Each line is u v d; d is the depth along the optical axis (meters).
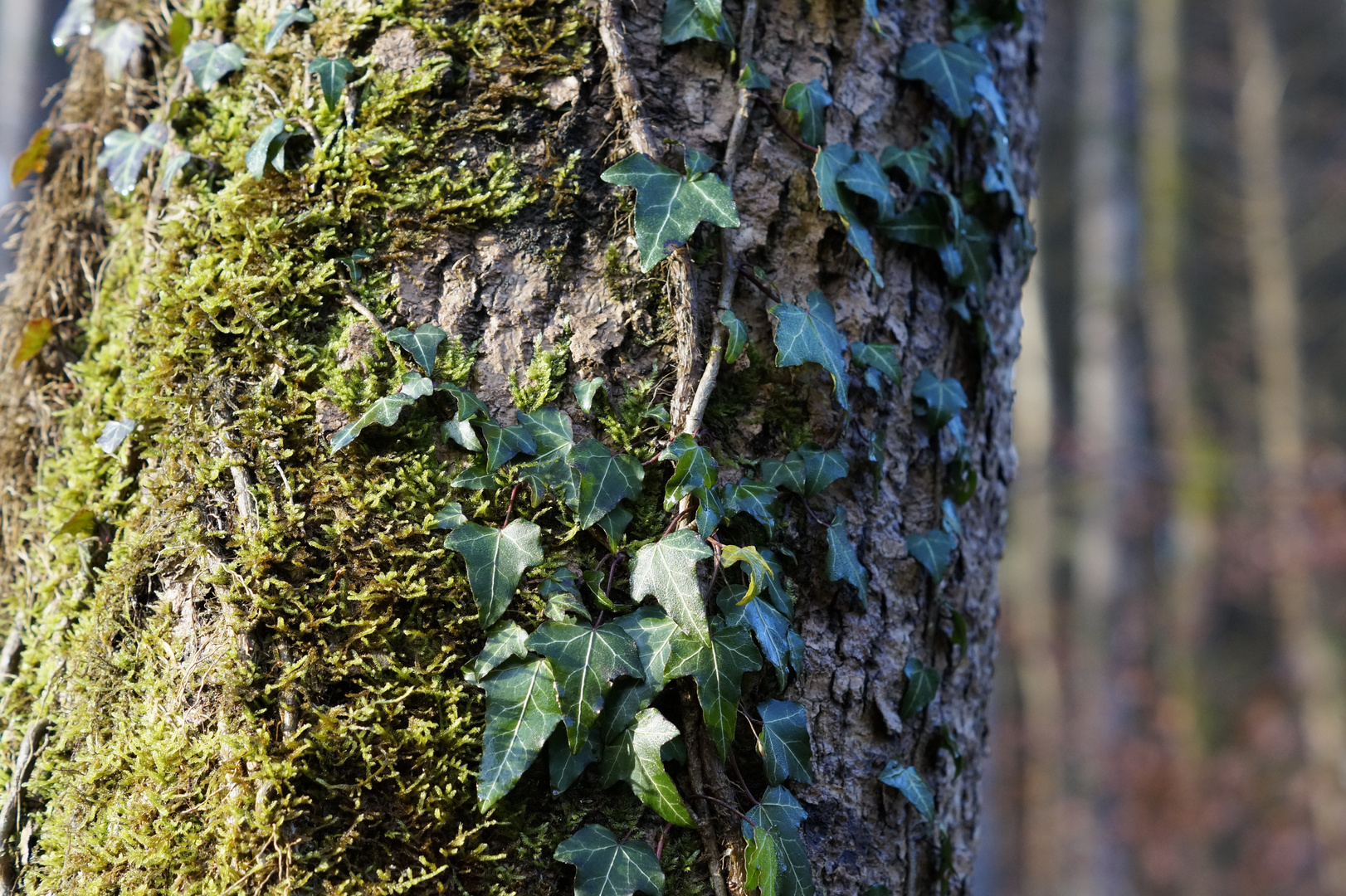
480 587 1.77
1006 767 8.83
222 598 1.78
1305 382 9.80
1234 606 10.30
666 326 1.81
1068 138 11.83
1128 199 8.07
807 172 1.85
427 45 1.83
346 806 1.76
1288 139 10.85
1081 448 8.07
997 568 1.97
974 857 1.94
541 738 1.76
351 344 1.80
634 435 1.80
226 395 1.81
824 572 1.83
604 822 1.77
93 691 1.82
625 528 1.79
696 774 1.78
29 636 1.88
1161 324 8.97
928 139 1.89
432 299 1.81
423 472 1.79
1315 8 10.97
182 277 1.84
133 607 1.82
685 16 1.83
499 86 1.82
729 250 1.82
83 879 1.79
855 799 1.83
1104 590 7.86
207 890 1.75
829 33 1.86
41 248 1.97
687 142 1.83
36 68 4.82
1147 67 8.70
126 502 1.85
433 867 1.76
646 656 1.77
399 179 1.82
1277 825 8.36
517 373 1.81
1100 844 7.52
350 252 1.81
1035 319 8.94
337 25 1.84
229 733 1.76
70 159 1.97
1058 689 8.23
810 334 1.82
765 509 1.81
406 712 1.77
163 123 1.89
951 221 1.88
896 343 1.87
